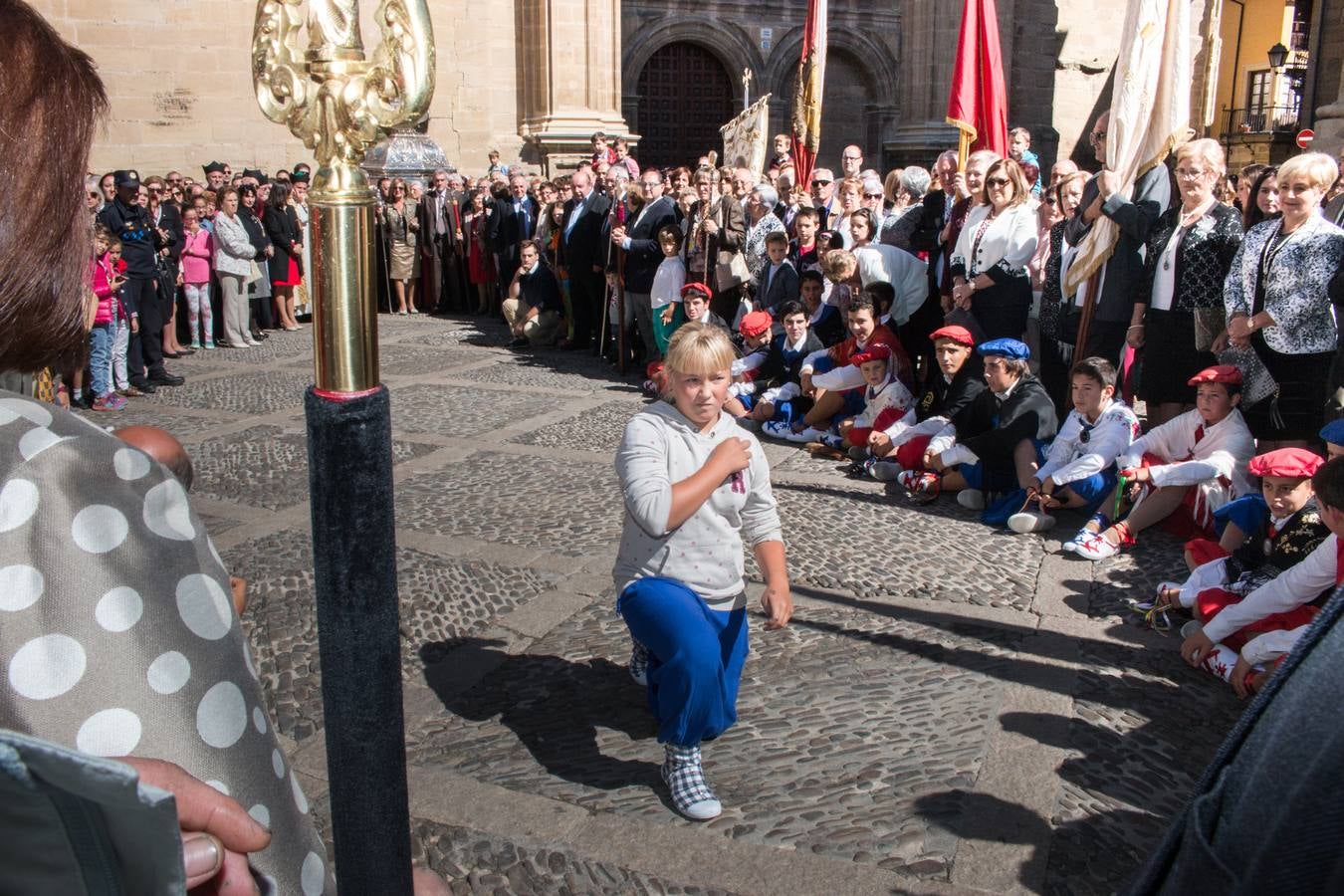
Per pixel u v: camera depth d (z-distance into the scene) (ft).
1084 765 10.41
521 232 42.63
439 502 18.94
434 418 25.95
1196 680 12.19
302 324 43.91
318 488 4.00
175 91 47.47
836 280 23.58
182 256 36.47
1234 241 18.08
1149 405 20.27
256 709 2.85
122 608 2.54
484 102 55.21
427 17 3.76
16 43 2.81
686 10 73.31
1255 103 100.94
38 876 2.23
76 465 2.55
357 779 4.22
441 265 47.24
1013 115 70.64
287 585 14.90
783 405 24.32
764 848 9.18
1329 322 16.62
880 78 78.13
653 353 31.83
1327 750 2.83
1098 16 74.59
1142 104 18.86
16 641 2.42
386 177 49.39
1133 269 20.21
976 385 19.24
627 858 9.09
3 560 2.44
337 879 4.35
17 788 2.10
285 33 3.85
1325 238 16.46
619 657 12.86
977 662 12.59
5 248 2.70
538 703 11.79
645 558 9.96
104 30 45.70
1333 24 69.72
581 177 35.96
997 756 10.54
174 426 25.12
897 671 12.38
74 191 2.84
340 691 4.14
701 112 76.18
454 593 14.70
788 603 9.81
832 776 10.24
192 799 2.49
